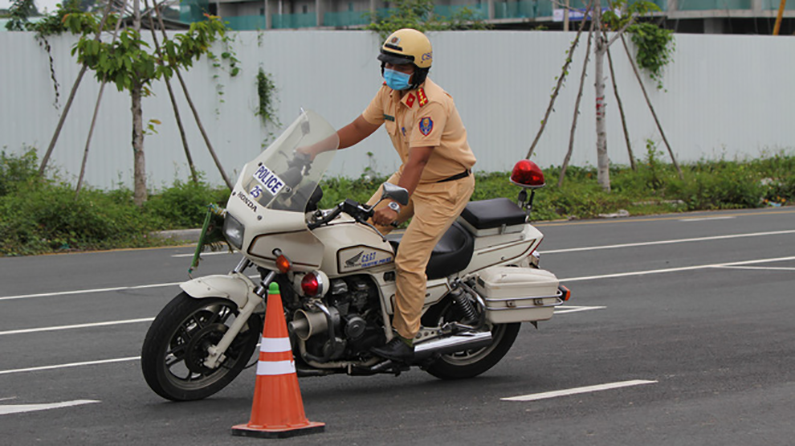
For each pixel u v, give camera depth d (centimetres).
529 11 5256
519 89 2753
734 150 3156
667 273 1374
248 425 603
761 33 5284
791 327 984
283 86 2445
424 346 710
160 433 604
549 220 2186
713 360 836
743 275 1348
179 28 3259
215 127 2369
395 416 648
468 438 589
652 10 2486
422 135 669
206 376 690
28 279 1337
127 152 2258
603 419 637
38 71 2162
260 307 677
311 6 6025
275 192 638
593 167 2866
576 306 1123
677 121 3038
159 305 1138
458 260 729
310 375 679
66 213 1722
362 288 686
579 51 2828
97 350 898
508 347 791
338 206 653
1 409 675
